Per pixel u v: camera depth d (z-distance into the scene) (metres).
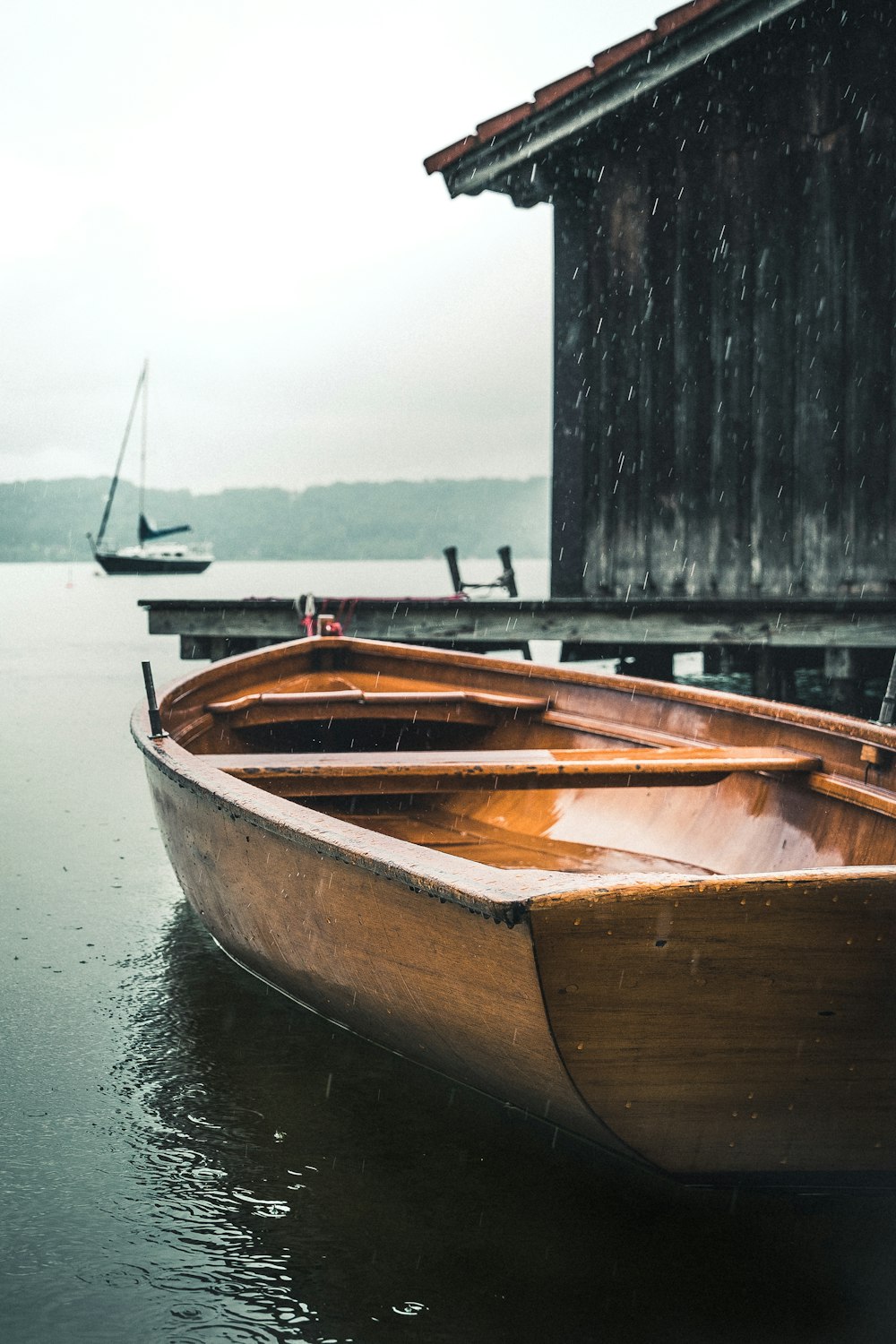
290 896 3.71
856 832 4.21
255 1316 2.75
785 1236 3.01
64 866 6.66
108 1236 3.08
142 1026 4.42
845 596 10.30
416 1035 3.50
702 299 11.18
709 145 10.98
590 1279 2.86
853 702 9.58
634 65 10.49
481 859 5.18
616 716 5.88
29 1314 2.77
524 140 11.43
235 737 6.45
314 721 6.79
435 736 6.78
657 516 11.68
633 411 11.82
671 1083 2.74
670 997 2.65
